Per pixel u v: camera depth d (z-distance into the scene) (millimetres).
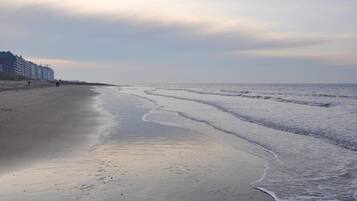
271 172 10664
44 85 101875
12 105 31047
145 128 19625
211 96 61594
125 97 54219
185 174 10203
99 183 9016
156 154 12906
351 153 13188
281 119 24281
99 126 19844
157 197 8141
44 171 10086
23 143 14055
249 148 14383
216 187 9047
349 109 32781
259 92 86000
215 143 15453
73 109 29766
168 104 40000
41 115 23859
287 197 8391
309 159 12375
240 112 29828
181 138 16562
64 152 12703
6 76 128250
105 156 12281
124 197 8031
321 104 39219
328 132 18109
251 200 8141
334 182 9617
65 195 8031
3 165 10688
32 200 7676
